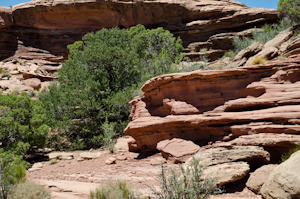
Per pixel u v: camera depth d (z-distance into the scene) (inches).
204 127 304.7
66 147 551.5
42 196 191.5
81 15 1451.8
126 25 1434.5
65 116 578.9
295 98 266.4
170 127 337.4
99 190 188.2
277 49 473.1
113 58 682.8
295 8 594.9
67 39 1475.1
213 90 315.3
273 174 175.3
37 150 501.0
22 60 1343.5
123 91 625.9
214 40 1259.2
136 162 339.0
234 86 306.8
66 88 614.5
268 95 281.7
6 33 1405.0
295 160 168.7
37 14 1437.0
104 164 352.8
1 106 433.1
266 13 1181.1
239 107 292.7
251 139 248.1
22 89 1026.7
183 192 147.3
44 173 329.1
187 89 333.7
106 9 1411.2
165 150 313.3
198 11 1322.6
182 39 1350.9
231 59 568.7
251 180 195.6
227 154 225.5
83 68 703.7
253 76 303.6
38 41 1475.1
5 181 187.3
